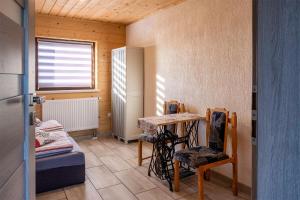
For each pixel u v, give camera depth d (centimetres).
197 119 300
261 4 87
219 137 271
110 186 279
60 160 270
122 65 456
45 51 455
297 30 73
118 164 347
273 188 82
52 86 466
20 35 111
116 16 448
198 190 257
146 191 268
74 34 466
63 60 473
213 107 312
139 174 312
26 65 119
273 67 82
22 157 117
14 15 105
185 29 356
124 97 453
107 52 502
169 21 389
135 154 392
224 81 296
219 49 301
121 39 516
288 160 77
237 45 278
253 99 93
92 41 491
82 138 486
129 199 250
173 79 385
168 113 361
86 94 484
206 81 322
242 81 273
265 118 86
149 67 446
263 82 86
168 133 309
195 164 237
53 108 442
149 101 450
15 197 105
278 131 80
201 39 327
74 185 280
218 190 273
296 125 74
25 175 120
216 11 304
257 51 90
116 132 487
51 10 415
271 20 83
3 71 89
